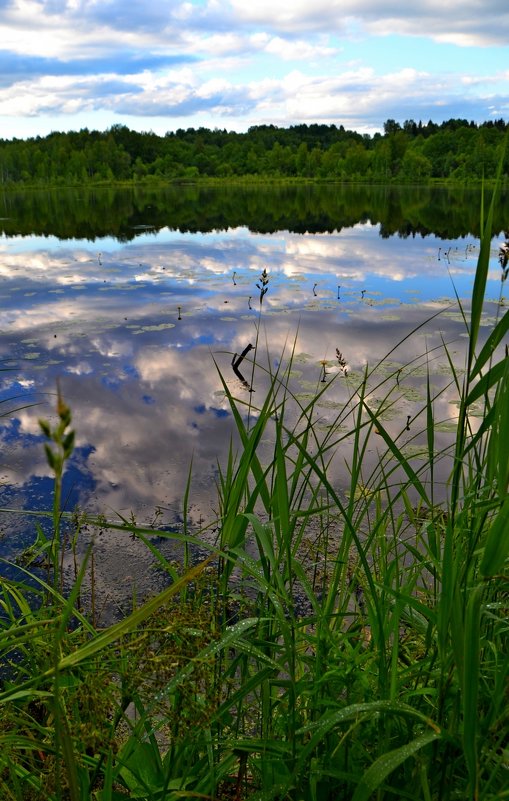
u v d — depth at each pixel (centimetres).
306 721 120
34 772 113
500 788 94
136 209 3175
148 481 394
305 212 2906
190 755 107
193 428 478
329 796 110
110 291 1044
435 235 1884
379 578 153
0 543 324
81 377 602
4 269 1288
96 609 264
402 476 371
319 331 754
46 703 100
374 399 512
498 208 2336
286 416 484
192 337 739
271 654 121
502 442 89
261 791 102
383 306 898
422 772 90
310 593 119
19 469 414
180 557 309
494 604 108
